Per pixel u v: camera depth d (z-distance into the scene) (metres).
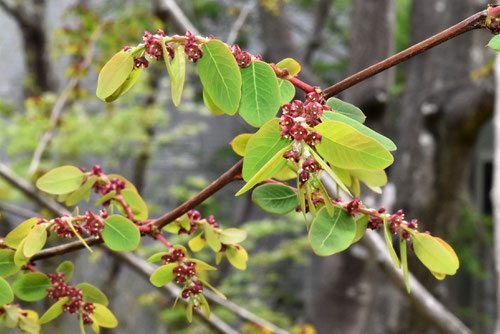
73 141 2.60
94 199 2.36
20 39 4.18
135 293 3.86
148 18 1.78
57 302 0.59
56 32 1.98
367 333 2.49
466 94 2.01
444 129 2.05
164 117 3.18
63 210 1.36
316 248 0.52
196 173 4.98
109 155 3.17
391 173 2.25
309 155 0.49
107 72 0.51
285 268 4.95
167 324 3.62
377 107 2.02
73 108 2.70
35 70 3.79
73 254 2.68
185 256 0.57
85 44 1.98
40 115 2.55
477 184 4.98
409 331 2.32
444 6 2.18
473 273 4.27
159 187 4.79
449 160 2.07
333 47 4.96
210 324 1.18
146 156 3.35
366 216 0.54
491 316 4.53
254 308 3.50
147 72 3.00
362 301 2.14
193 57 0.51
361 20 2.06
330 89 0.52
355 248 2.10
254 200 0.56
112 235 0.56
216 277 3.42
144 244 3.54
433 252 0.53
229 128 5.14
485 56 2.13
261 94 0.51
